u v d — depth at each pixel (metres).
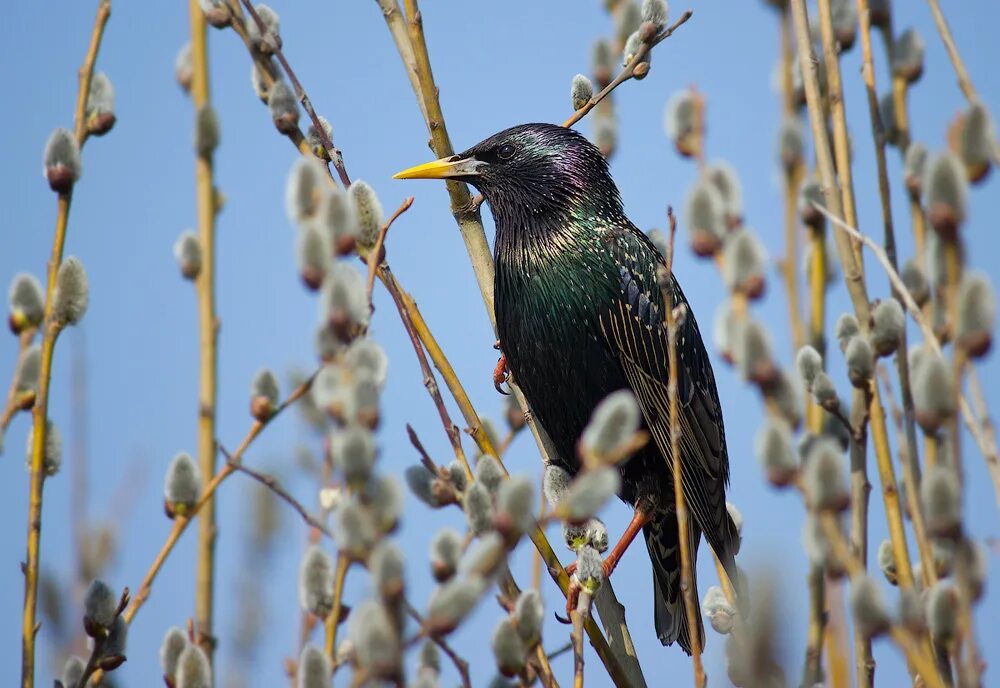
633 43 9.37
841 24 8.34
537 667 6.04
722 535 10.30
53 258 5.80
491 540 4.24
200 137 6.64
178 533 5.51
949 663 5.48
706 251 5.49
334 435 4.41
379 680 4.09
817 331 7.59
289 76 8.05
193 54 7.05
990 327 4.64
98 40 6.30
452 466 5.54
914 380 5.11
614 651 8.99
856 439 6.86
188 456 5.51
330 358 4.58
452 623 4.14
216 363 6.25
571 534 7.25
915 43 7.72
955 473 4.84
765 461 4.93
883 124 7.73
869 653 6.39
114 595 5.51
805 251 7.77
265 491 5.90
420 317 7.67
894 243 7.41
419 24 9.61
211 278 6.43
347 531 4.22
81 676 5.52
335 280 4.58
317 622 5.46
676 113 7.27
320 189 4.92
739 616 7.06
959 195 4.59
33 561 5.57
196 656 5.20
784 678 5.09
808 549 5.01
